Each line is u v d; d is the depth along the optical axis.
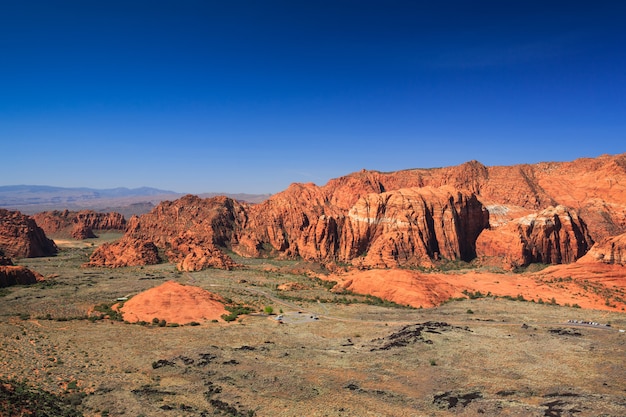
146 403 52.88
